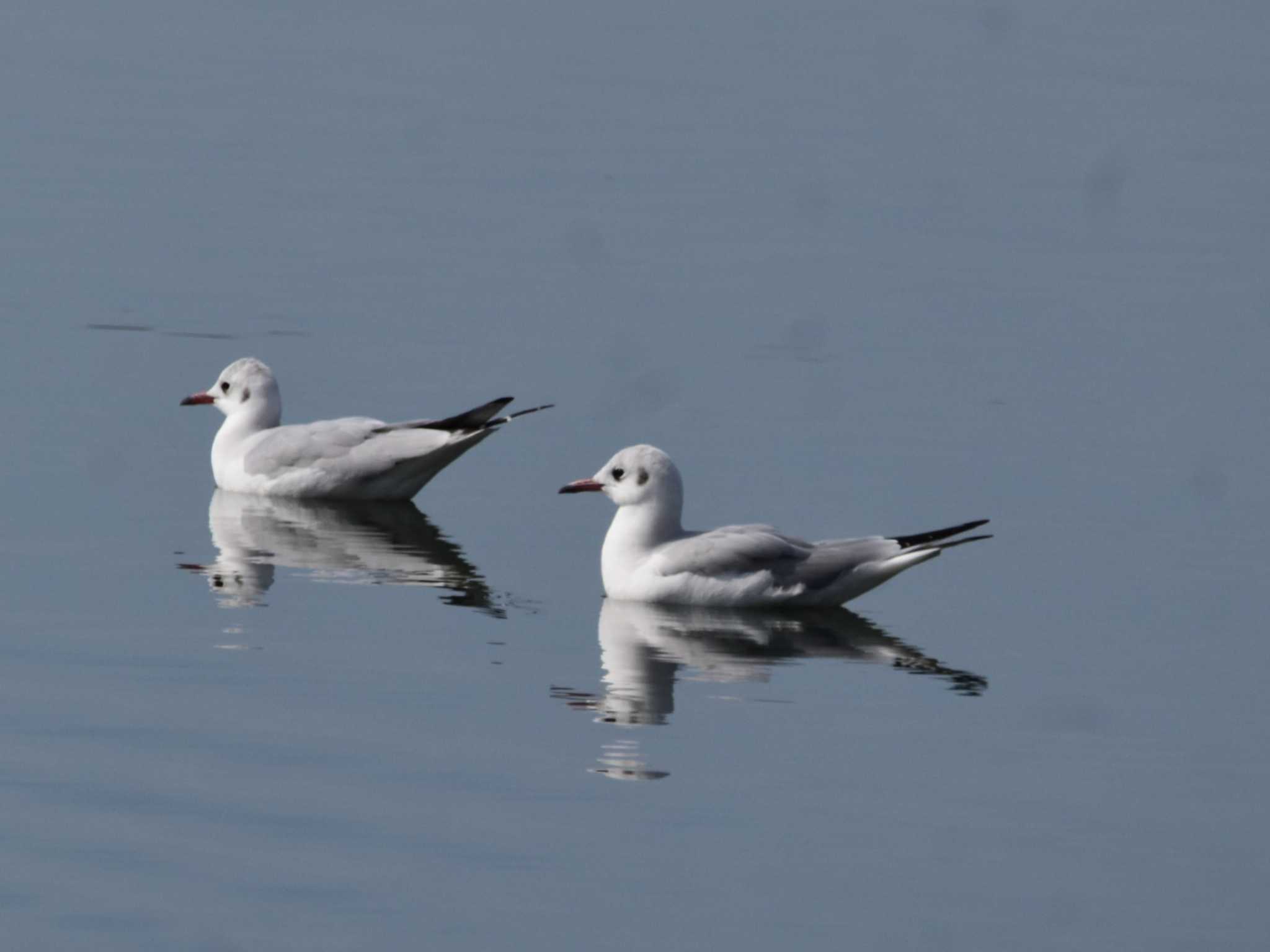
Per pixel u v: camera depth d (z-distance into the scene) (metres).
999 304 28.23
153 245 29.58
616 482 17.69
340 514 20.12
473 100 40.38
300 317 26.42
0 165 33.91
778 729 14.37
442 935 11.06
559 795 13.02
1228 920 11.56
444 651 15.87
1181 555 18.98
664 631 16.66
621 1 51.25
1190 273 30.20
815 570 17.38
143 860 11.84
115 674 14.95
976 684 15.49
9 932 10.95
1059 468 21.55
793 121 39.78
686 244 30.81
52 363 24.27
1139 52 47.44
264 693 14.67
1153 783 13.58
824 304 27.91
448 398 23.52
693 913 11.45
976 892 11.86
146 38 44.97
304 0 50.00
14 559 17.83
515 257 29.78
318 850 12.07
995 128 39.81
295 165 34.88
